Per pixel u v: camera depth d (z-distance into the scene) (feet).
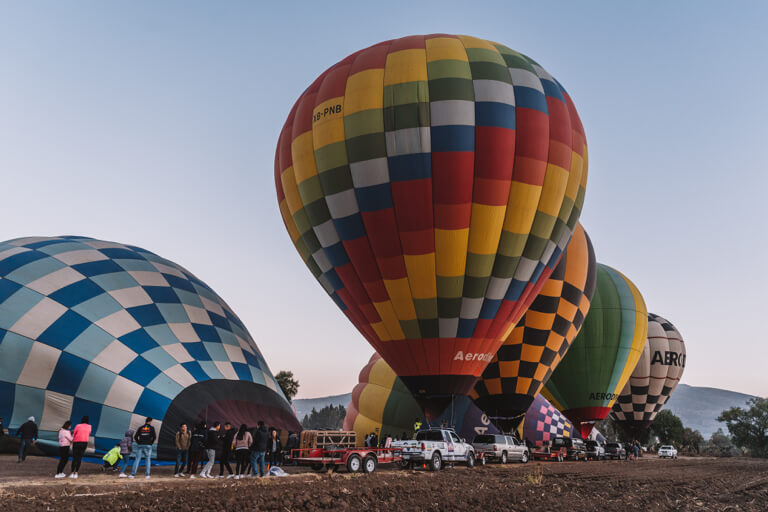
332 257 73.61
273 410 71.61
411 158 66.85
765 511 44.86
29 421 57.93
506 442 86.53
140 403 63.05
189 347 70.03
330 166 70.13
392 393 116.67
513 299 72.69
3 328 63.62
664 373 167.02
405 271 69.21
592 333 120.67
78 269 71.87
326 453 60.95
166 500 35.96
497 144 67.31
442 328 70.69
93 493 39.04
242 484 46.21
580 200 76.84
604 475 71.20
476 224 67.87
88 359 63.98
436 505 37.81
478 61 71.36
